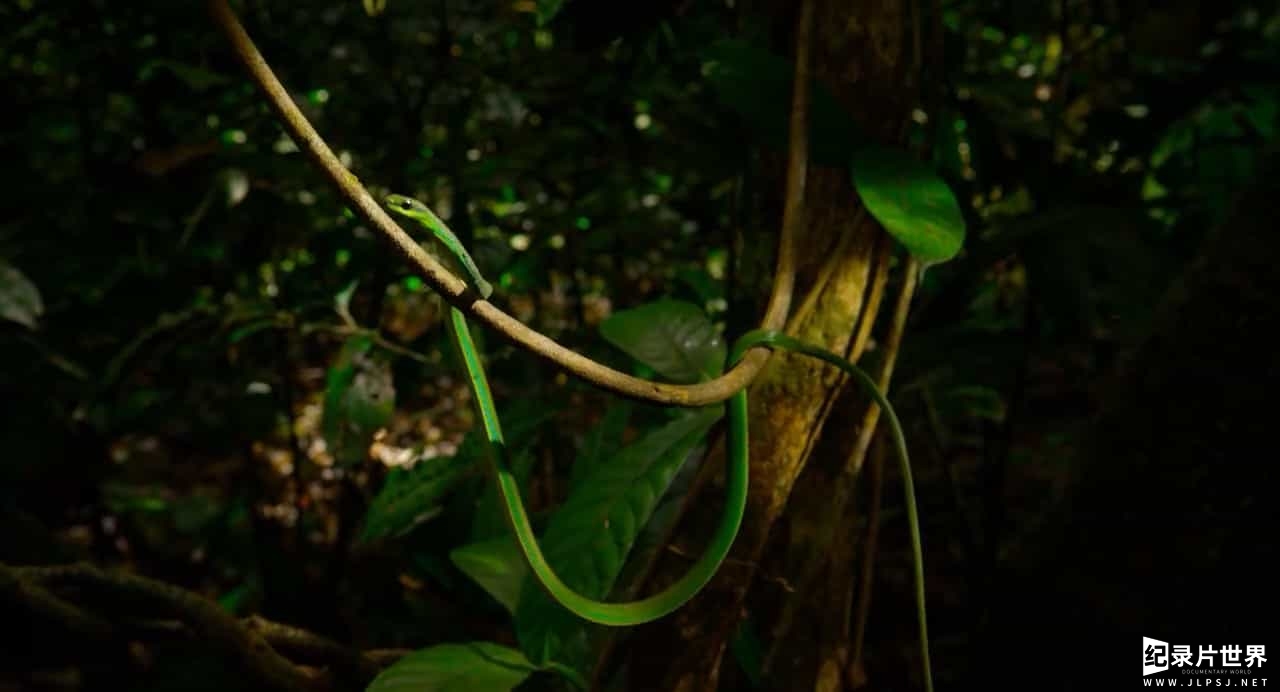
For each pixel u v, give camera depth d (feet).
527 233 6.31
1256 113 5.82
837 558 4.40
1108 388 4.66
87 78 6.33
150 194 5.99
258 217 5.77
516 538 3.58
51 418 6.16
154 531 7.79
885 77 4.10
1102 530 4.64
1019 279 7.66
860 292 4.07
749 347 3.74
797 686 4.36
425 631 5.66
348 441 5.02
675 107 5.71
